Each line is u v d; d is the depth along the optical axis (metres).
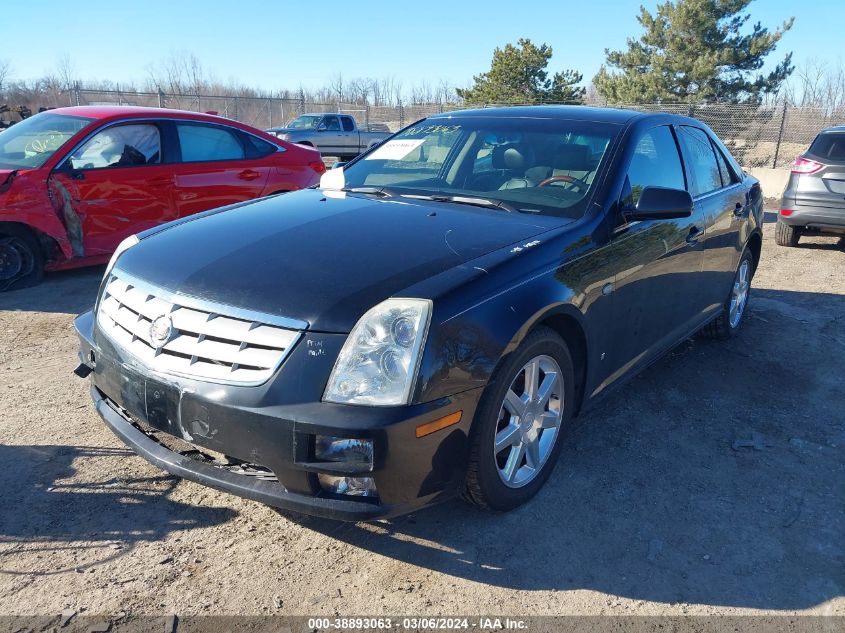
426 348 2.36
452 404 2.43
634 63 25.16
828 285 7.22
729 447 3.65
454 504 3.03
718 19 23.70
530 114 4.12
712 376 4.63
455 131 4.13
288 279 2.54
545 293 2.79
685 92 24.02
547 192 3.49
